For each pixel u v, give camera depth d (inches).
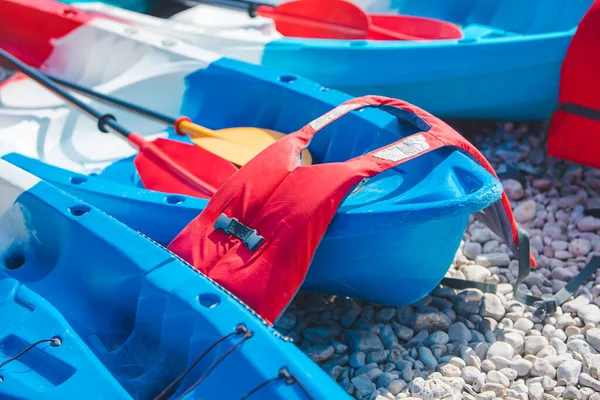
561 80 133.0
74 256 95.0
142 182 123.0
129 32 143.1
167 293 83.4
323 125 104.7
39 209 97.4
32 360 79.9
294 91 127.0
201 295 82.4
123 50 142.6
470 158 102.5
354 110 110.9
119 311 93.2
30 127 134.3
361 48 142.2
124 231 92.6
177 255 93.3
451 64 139.8
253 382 72.8
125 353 88.2
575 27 144.5
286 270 89.0
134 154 139.3
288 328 109.4
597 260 121.6
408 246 96.4
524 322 111.2
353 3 165.0
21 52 151.2
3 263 101.9
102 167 135.3
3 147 128.4
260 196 93.7
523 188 140.8
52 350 80.1
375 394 98.7
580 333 110.0
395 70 142.3
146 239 91.5
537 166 146.0
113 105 131.0
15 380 76.9
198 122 139.0
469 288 116.0
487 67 138.9
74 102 126.6
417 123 110.1
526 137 153.9
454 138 102.3
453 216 90.4
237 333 77.1
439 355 105.0
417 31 169.3
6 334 82.4
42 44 148.7
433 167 102.3
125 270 89.0
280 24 166.6
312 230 90.6
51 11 145.9
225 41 147.9
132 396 80.9
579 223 130.6
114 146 140.0
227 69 133.6
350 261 98.7
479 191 92.7
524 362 103.1
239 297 87.7
